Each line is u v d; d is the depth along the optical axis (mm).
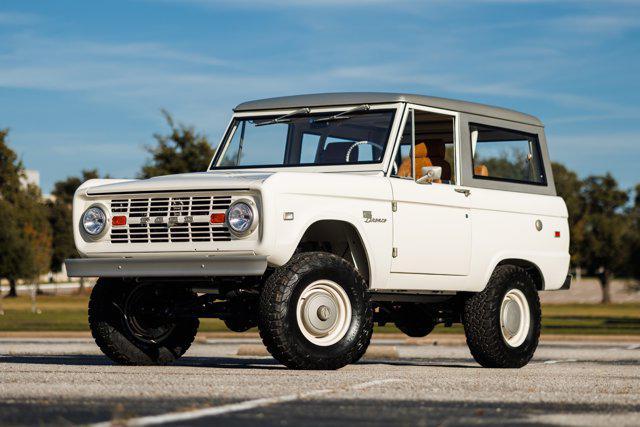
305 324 9617
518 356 11820
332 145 11016
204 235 9719
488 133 11930
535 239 12234
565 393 7570
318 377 8672
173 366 10781
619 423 5820
